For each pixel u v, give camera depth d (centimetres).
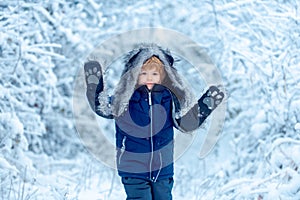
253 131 699
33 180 586
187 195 660
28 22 745
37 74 783
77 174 764
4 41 676
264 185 530
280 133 641
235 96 801
